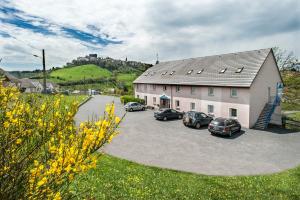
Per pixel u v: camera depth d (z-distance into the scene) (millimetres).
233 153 18391
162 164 15477
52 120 3781
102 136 3268
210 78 33250
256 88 28422
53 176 3154
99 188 9125
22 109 3830
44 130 3693
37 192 3168
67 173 3254
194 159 16781
